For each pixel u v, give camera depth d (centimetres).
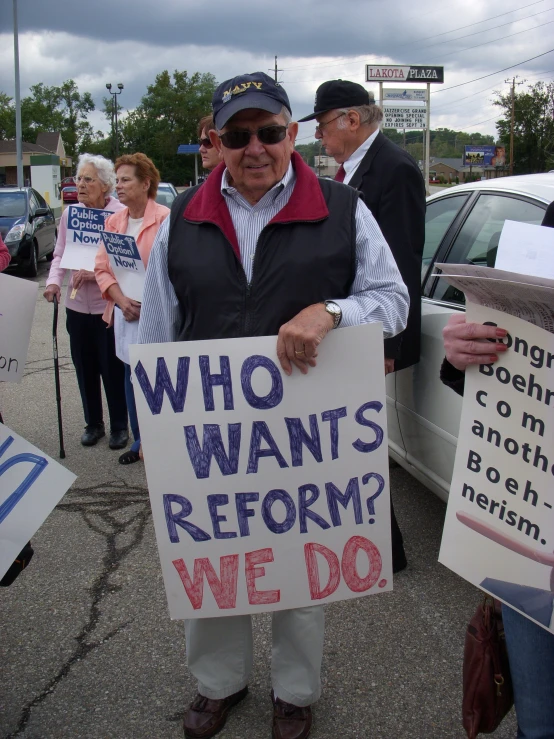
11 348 291
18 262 1225
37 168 3347
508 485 150
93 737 219
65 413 536
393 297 199
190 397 191
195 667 219
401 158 274
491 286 139
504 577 152
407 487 393
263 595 199
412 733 218
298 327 183
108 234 383
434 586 297
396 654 255
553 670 154
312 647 209
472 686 163
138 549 335
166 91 6519
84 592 299
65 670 250
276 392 191
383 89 2670
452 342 154
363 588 201
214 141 203
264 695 236
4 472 216
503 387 149
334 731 219
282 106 189
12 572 234
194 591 198
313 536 197
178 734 220
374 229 202
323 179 205
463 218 326
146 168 391
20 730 222
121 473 426
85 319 447
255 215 198
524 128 4988
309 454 194
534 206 281
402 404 326
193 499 194
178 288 204
